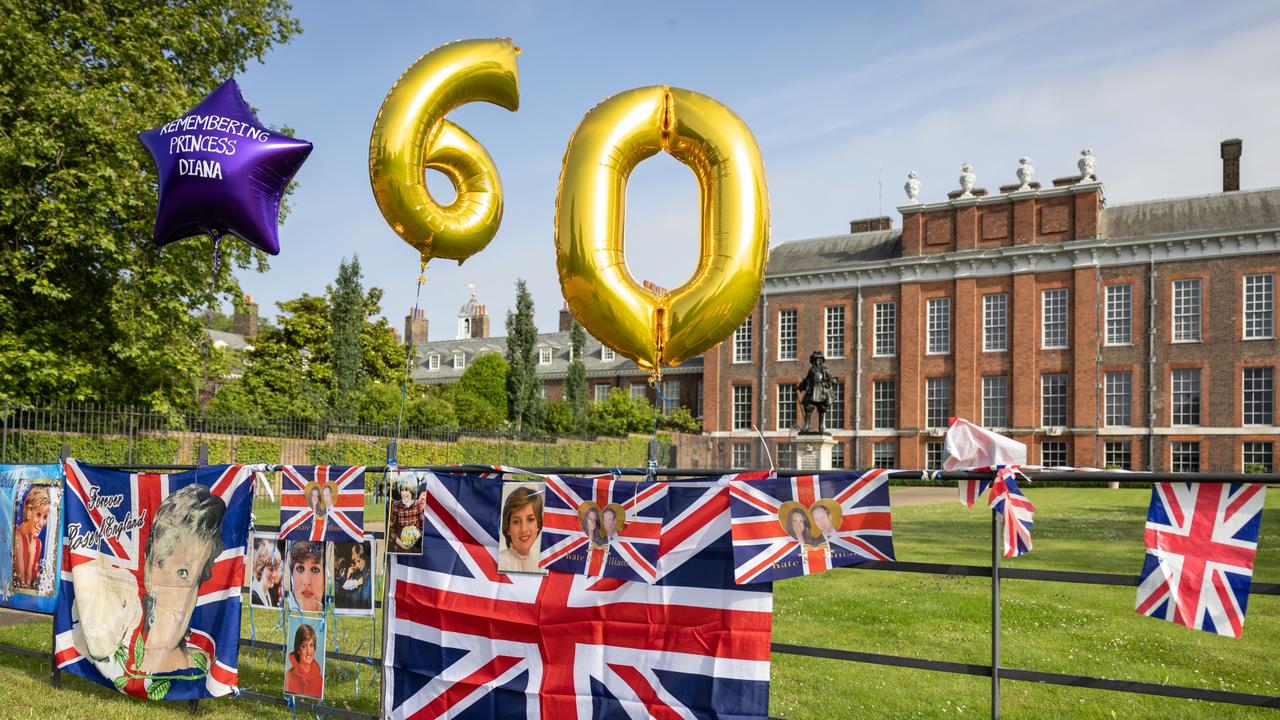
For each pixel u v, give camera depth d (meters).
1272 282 35.19
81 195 16.94
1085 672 6.43
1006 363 40.12
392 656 4.90
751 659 4.00
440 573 4.78
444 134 5.09
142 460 18.17
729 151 4.55
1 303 17.30
